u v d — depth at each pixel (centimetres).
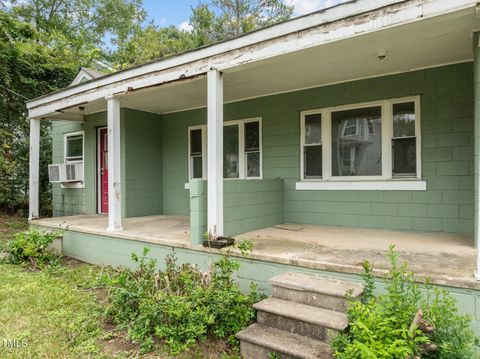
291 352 249
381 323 219
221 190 431
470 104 459
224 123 686
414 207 495
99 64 1644
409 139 504
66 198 895
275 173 622
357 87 539
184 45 1847
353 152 550
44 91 1131
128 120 739
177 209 780
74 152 882
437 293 243
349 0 334
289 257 353
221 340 298
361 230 517
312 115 588
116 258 524
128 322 320
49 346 289
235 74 502
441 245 396
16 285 435
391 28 320
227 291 315
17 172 1038
